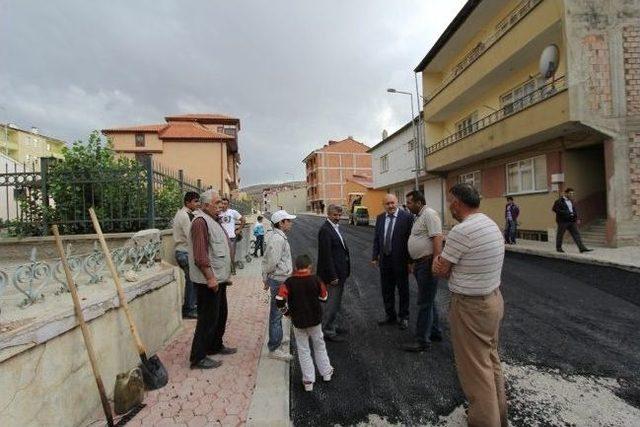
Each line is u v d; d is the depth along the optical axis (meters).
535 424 2.96
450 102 18.67
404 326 5.29
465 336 2.81
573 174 12.60
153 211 6.59
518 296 6.70
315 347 3.80
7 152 49.88
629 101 10.67
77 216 6.57
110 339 3.47
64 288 3.38
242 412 3.16
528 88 14.27
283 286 3.70
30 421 2.46
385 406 3.31
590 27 10.69
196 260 3.93
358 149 68.12
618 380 3.61
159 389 3.59
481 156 16.41
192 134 33.91
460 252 2.78
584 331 4.91
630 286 6.95
